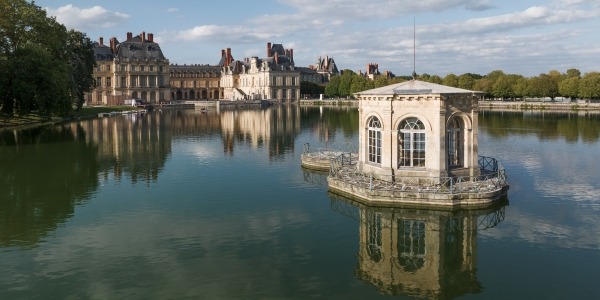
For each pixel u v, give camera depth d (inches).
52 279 947.3
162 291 898.1
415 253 1092.5
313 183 1763.0
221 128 3897.6
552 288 908.0
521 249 1103.6
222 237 1187.3
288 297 879.1
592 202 1475.1
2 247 1115.3
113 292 893.8
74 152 2476.6
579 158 2289.6
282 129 3828.7
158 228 1251.2
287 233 1218.0
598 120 4313.5
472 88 7583.7
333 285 928.3
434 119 1478.8
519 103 6318.9
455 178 1514.5
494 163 1755.7
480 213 1366.9
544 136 3174.2
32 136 3115.2
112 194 1601.9
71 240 1160.2
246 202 1505.9
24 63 3245.6
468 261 1042.7
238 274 973.8
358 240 1171.3
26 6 3595.0
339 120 4736.7
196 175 1915.6
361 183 1529.3
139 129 3747.5
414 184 1496.1
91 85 5142.7
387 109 1523.1
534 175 1882.4
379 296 885.8
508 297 878.4
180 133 3484.3
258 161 2250.2
